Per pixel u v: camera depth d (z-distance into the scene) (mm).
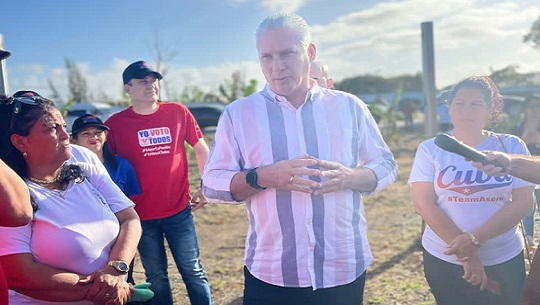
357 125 2283
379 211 7570
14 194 1623
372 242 5824
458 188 2416
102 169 2354
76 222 2049
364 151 2340
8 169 1642
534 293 2059
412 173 2600
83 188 2154
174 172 3340
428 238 2602
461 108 2426
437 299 2609
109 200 2295
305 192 2029
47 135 1979
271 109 2189
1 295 1749
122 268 2070
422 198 2520
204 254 5668
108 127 3305
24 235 1926
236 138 2230
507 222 2350
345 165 2215
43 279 1913
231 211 7758
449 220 2438
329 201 2131
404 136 19297
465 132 2459
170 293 3430
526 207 2379
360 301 2279
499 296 2459
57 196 2047
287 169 2008
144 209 3285
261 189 2094
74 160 2252
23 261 1895
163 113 3400
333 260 2156
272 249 2170
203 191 2299
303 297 2156
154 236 3330
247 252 2293
